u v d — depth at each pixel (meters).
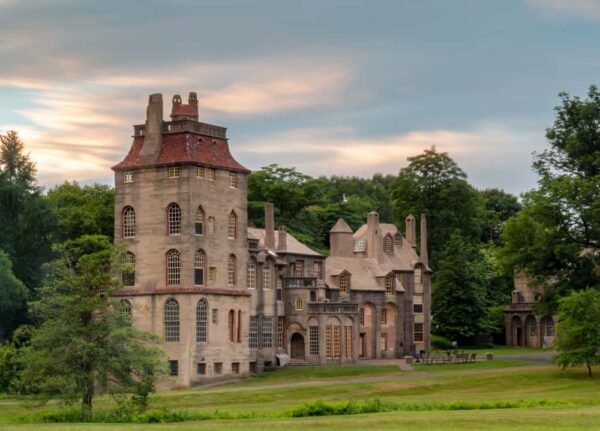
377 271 153.25
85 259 84.50
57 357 81.56
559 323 117.12
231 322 122.19
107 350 82.25
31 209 133.88
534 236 129.50
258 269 131.00
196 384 116.38
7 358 99.69
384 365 131.38
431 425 66.12
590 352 113.25
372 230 156.00
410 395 102.62
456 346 169.00
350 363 137.12
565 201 126.75
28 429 66.69
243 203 125.25
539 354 151.50
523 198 132.00
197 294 116.94
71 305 82.44
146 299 117.94
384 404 82.19
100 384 82.12
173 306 117.00
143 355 83.06
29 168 136.88
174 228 118.19
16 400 95.25
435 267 189.38
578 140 130.62
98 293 84.50
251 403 95.50
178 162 117.69
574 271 128.62
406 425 66.25
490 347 173.12
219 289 120.19
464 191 192.88
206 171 119.88
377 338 150.38
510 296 190.75
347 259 151.25
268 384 114.56
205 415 78.50
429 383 109.31
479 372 119.00
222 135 123.81
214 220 120.75
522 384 109.94
